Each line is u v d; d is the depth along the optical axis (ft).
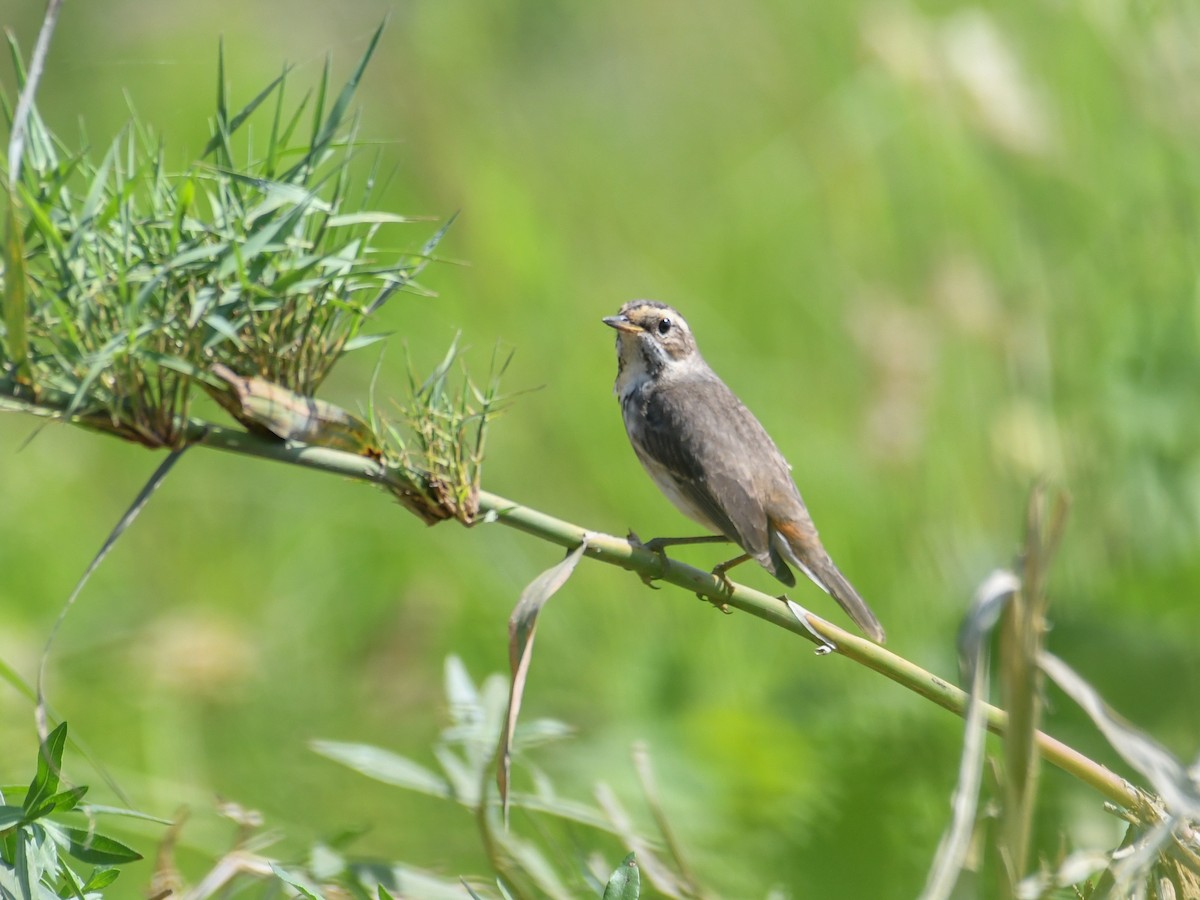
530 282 43.55
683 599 37.06
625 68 51.11
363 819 30.89
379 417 17.66
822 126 44.75
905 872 25.53
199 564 42.24
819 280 42.91
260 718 35.06
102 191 16.26
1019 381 36.42
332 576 41.14
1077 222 38.22
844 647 18.70
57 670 35.78
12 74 55.62
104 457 46.32
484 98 48.11
